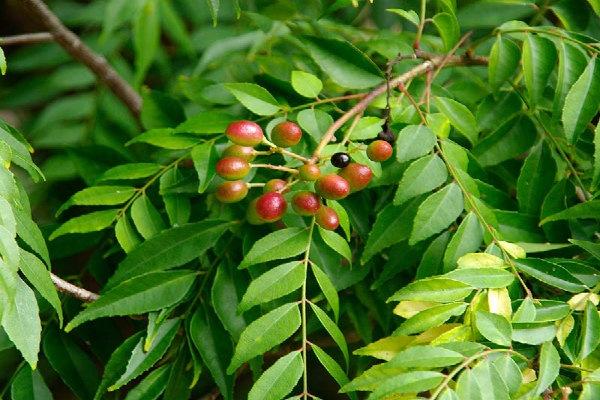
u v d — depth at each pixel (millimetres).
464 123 619
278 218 577
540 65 618
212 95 665
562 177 637
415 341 562
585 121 598
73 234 645
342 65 624
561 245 598
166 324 601
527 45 619
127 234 617
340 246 592
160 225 620
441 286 562
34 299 534
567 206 638
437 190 608
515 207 631
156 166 628
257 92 609
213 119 623
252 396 552
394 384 533
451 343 547
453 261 583
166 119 662
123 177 625
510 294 574
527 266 577
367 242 600
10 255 522
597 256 584
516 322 555
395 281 630
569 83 608
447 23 630
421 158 591
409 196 586
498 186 660
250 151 584
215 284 604
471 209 590
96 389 616
